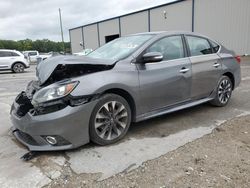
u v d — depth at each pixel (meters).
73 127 3.23
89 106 3.34
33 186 2.72
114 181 2.77
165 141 3.74
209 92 5.11
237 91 7.05
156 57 3.77
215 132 4.04
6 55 16.72
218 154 3.30
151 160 3.18
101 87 3.41
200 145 3.57
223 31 21.06
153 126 4.36
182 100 4.57
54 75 3.50
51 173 2.95
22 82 11.01
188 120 4.64
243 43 19.84
